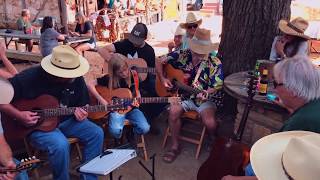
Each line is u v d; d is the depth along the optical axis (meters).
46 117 3.33
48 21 8.57
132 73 4.14
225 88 3.86
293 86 2.16
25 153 3.84
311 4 10.60
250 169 2.55
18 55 8.78
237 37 4.79
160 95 4.41
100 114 3.96
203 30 4.16
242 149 3.22
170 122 4.16
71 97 3.51
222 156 3.30
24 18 10.12
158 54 10.13
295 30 4.12
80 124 3.52
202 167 3.42
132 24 14.04
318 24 8.73
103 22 12.23
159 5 16.92
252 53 4.76
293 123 2.18
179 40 5.70
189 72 4.27
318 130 2.08
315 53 8.54
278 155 1.84
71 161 4.02
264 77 3.62
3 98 2.92
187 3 21.67
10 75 3.93
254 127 3.83
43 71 3.34
